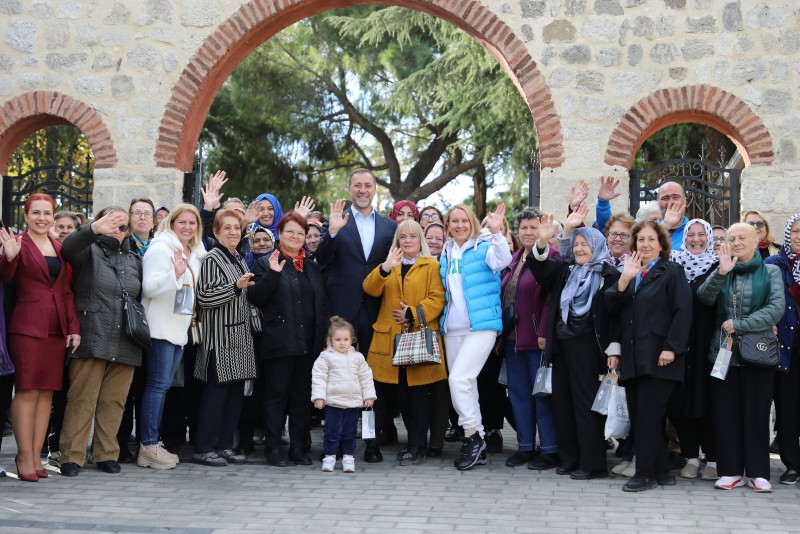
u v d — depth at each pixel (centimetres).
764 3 853
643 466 503
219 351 554
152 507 445
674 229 615
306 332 569
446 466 572
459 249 584
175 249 543
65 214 634
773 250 668
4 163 934
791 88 844
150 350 547
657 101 857
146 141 899
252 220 655
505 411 655
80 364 523
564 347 541
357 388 555
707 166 866
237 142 1905
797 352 516
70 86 909
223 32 898
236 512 438
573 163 862
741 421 511
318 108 1978
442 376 576
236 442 631
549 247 581
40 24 916
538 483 519
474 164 2034
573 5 871
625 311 514
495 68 1466
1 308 489
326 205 2153
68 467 520
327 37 1906
